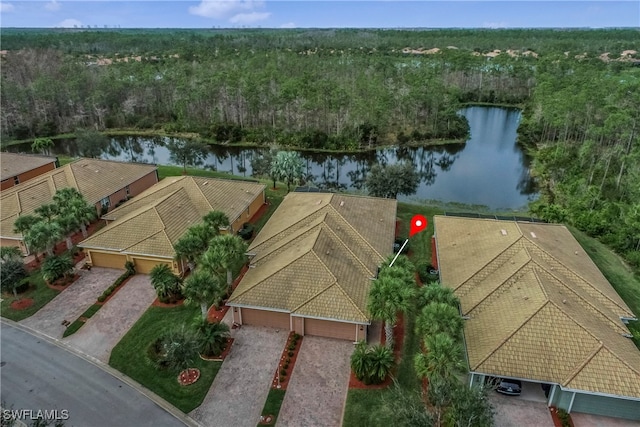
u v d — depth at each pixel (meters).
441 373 21.81
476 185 64.69
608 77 93.94
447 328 23.36
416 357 22.86
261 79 96.25
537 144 83.88
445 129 88.81
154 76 109.81
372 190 51.72
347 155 81.62
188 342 25.83
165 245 37.47
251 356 28.38
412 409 19.50
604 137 67.06
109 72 113.12
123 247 37.50
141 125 100.75
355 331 29.19
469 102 128.00
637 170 50.53
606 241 42.97
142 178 56.94
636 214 41.41
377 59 133.25
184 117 99.06
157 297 34.53
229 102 98.38
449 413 19.69
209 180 49.97
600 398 23.36
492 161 77.38
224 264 30.00
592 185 53.91
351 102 89.00
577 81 91.25
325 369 27.25
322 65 126.69
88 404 24.95
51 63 128.62
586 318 26.95
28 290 35.62
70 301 34.19
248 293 30.52
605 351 24.05
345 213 40.59
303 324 29.70
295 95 90.00
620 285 35.97
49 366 27.77
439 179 67.62
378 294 25.12
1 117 90.62
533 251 33.50
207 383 26.30
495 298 29.47
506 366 24.25
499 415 23.86
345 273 32.06
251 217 49.19
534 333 25.31
